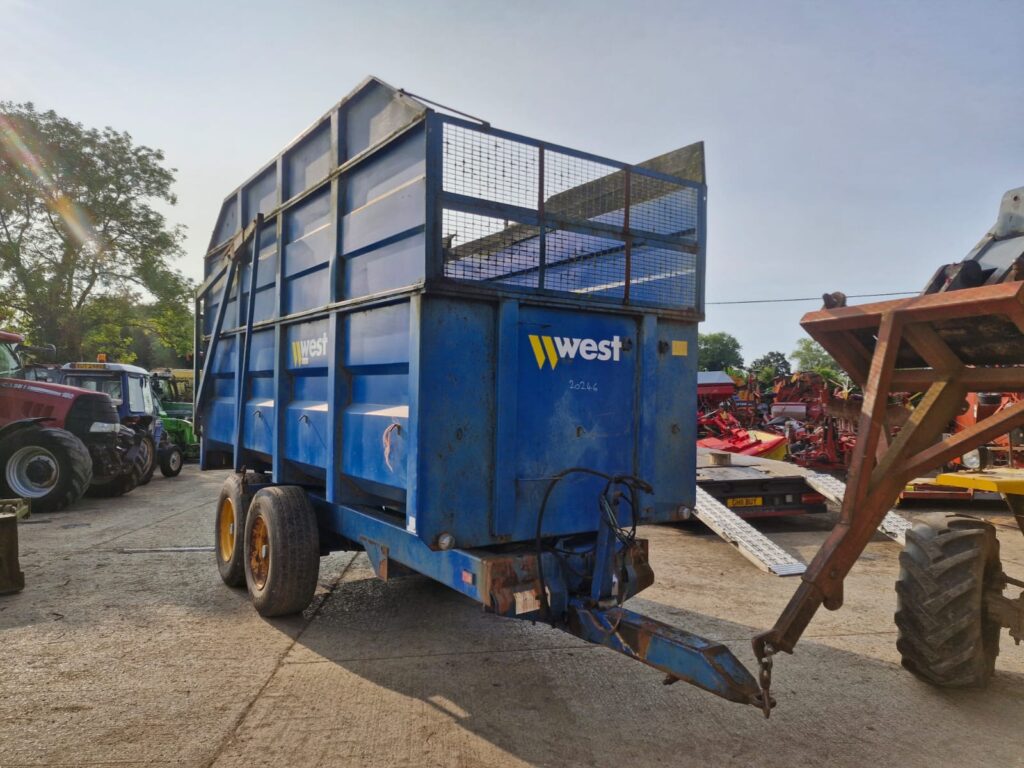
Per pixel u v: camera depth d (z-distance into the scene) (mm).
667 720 3230
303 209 4602
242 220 5777
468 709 3324
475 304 3250
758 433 12172
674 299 3924
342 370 3988
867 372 3723
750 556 6113
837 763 2854
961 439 2977
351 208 3938
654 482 3801
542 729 3131
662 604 5102
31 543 7246
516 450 3316
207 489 12406
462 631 4441
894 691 3559
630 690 3559
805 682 3672
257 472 5508
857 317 3379
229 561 5324
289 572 4426
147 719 3186
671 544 7352
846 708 3365
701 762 2854
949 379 3186
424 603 5039
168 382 21078
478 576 3094
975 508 9609
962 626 3365
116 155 27828
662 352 3867
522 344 3354
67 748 2916
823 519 9125
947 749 2975
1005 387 3061
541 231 3451
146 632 4375
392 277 3445
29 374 13062
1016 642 3387
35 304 26844
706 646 2541
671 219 3932
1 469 9414
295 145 4730
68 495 9477
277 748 2930
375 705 3352
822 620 4727
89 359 30203
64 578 5730
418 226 3188
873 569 6203
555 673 3771
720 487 7836
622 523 3664
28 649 4066
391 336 3451
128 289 29234
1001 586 3625
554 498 3436
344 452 3949
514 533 3303
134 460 11359
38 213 26938
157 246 28906
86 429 10484
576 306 3508
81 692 3477
